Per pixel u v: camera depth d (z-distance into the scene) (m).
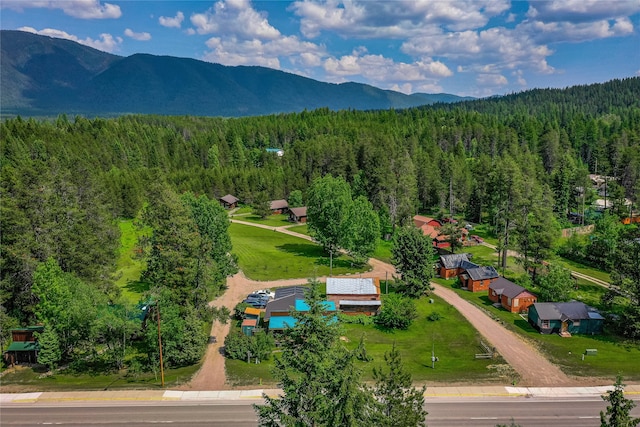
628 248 66.12
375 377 29.62
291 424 26.78
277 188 160.38
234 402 44.06
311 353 28.34
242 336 56.50
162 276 54.50
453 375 49.41
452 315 68.25
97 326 48.59
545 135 179.75
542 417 41.34
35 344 51.50
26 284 57.53
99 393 45.53
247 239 113.38
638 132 181.25
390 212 119.69
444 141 198.50
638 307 59.78
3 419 40.94
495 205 121.75
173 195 61.88
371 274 88.00
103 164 161.75
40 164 64.50
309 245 109.31
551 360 53.28
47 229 59.16
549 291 69.94
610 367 51.44
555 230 85.12
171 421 40.72
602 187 158.25
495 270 81.50
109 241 72.44
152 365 50.22
